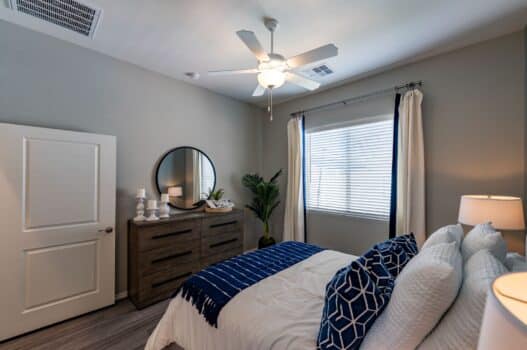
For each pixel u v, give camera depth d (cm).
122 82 286
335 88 360
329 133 371
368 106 325
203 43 249
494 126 235
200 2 190
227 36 237
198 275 179
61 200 232
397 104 292
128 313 249
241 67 302
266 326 125
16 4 194
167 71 314
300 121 394
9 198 206
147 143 309
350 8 196
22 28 223
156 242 269
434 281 93
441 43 246
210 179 378
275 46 250
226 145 405
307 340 114
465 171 251
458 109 255
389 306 110
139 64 295
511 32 226
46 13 205
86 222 246
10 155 207
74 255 239
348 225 346
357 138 338
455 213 257
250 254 225
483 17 206
